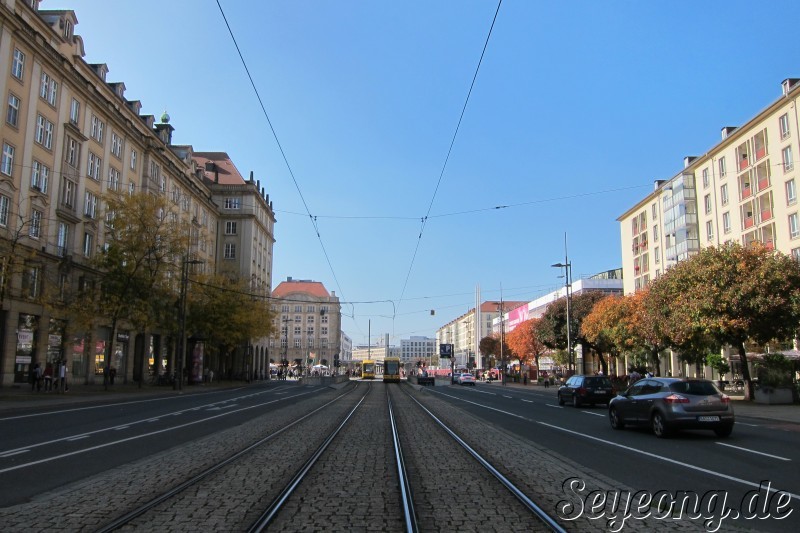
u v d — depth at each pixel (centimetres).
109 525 646
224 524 659
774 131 4806
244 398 3478
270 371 10406
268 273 9119
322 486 887
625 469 1049
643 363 5194
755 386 3077
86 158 4259
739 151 5319
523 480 938
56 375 3800
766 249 3152
